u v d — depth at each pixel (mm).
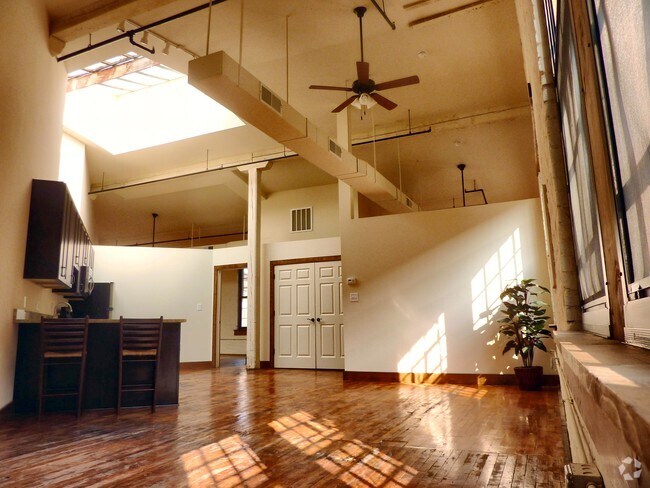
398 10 5637
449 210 7289
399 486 2543
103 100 9570
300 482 2623
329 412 4695
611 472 414
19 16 4727
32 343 4969
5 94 4422
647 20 635
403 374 7188
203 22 5816
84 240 7508
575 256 2643
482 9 5613
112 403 5105
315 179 10992
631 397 327
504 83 7312
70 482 2650
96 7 5492
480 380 6754
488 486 2512
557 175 2725
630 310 988
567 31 1712
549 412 4520
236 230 14031
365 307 7551
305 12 5641
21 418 4574
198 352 10148
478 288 6953
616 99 958
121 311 10047
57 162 6461
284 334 9773
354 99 5762
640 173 781
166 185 11547
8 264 4621
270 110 4879
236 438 3656
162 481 2654
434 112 8211
